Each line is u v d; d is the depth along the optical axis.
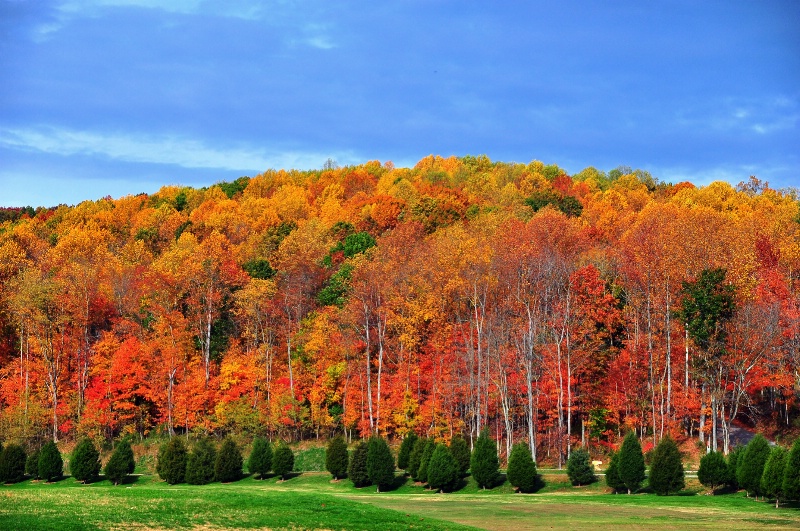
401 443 81.62
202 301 100.38
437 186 167.88
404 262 101.75
